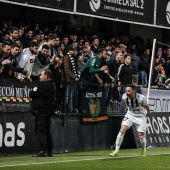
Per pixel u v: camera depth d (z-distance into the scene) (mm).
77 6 42812
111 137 38188
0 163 27078
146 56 47938
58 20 49094
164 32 58344
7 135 31500
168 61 49438
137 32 55750
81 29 46906
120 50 43375
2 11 45062
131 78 39938
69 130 35156
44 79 30438
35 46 32969
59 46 41312
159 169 25562
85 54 40938
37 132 30719
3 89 31094
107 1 45438
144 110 31969
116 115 38469
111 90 38031
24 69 31484
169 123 42531
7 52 31547
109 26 52781
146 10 48938
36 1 39750
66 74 35281
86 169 24922
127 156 31609
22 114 32344
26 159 29297
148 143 39969
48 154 31047
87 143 36438
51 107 30547
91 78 36531
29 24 42125
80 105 35969
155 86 43375
